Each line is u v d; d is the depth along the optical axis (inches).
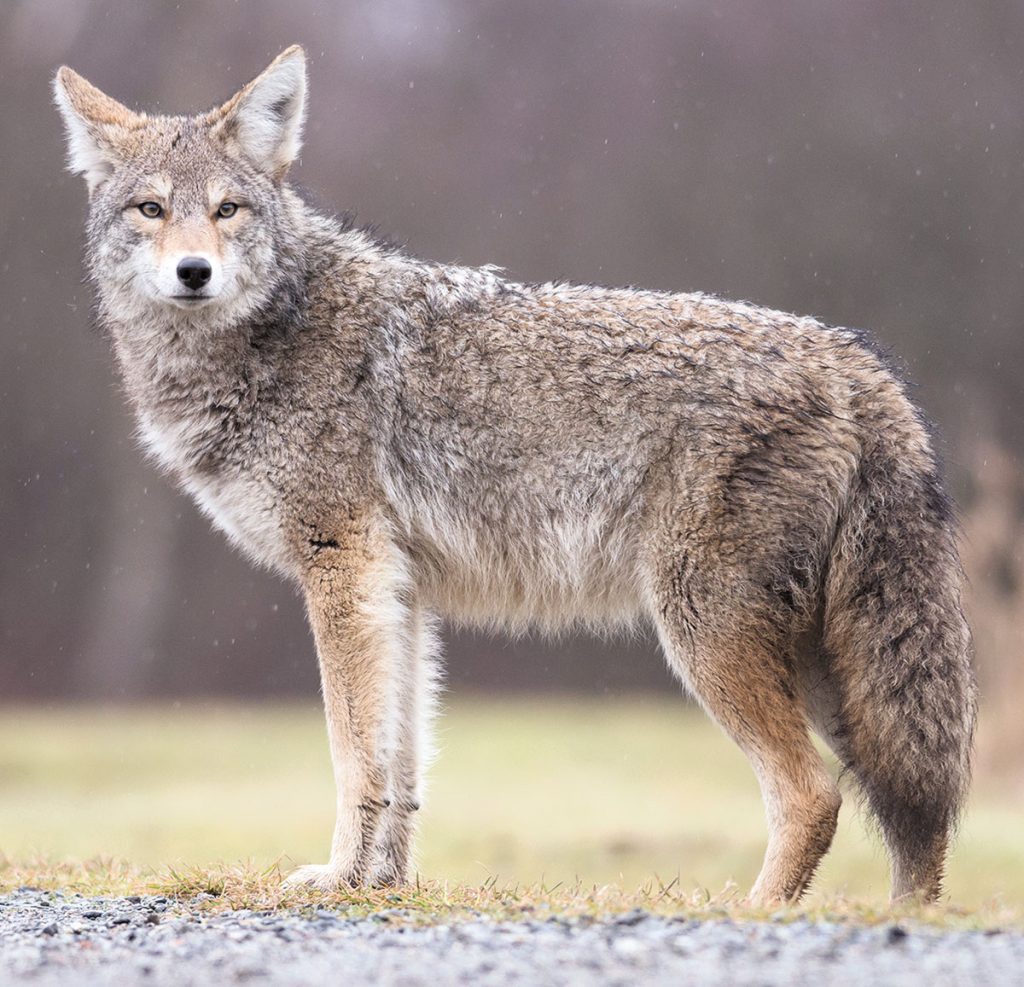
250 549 491.2
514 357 473.1
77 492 1855.3
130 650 1796.3
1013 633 1107.9
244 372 480.7
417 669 491.8
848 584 449.4
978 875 735.7
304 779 1154.0
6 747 1326.3
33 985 309.4
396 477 478.0
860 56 1991.9
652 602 460.8
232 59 1993.1
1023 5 1988.2
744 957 311.6
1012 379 1833.2
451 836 866.1
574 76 2011.6
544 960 315.3
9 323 1870.1
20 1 1990.7
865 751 449.4
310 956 331.6
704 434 450.9
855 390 456.8
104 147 502.3
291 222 499.2
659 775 1152.8
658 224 1919.3
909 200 1910.7
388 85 1990.7
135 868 543.8
